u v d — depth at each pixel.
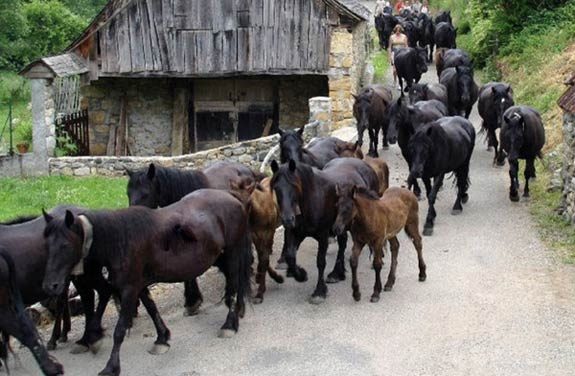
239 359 10.02
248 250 10.84
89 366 9.91
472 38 32.81
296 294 12.09
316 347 10.28
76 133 24.89
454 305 11.46
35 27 39.88
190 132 26.45
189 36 23.84
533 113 16.31
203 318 11.38
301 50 23.53
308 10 23.30
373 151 20.12
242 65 23.83
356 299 11.71
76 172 21.53
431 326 10.79
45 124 21.83
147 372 9.72
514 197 16.36
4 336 9.38
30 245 9.56
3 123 29.41
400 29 31.06
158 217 9.77
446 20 35.97
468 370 9.56
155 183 11.00
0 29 37.97
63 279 8.78
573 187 14.30
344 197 11.04
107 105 25.98
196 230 9.90
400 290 12.11
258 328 10.91
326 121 20.80
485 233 14.59
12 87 36.16
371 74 29.09
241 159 20.91
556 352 9.93
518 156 15.90
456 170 15.70
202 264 10.02
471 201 16.61
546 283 12.09
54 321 11.20
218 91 26.20
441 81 23.23
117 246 9.29
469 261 13.23
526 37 28.06
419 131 14.54
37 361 9.24
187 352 10.25
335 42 23.28
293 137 13.59
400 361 9.84
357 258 11.55
